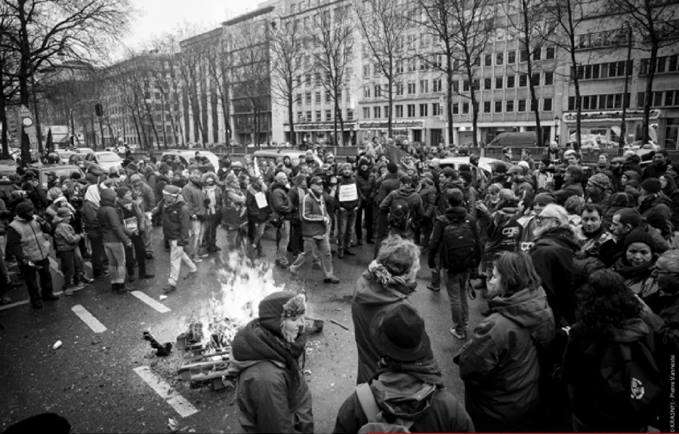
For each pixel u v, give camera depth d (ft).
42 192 37.09
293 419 9.06
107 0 86.74
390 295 10.73
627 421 8.86
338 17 160.56
